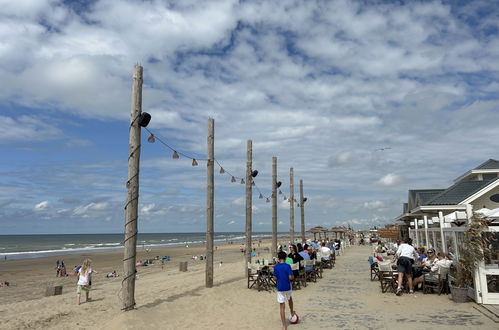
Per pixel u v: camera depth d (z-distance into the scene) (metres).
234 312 8.81
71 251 64.69
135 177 8.99
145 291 12.83
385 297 10.02
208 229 12.47
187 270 25.16
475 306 8.41
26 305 11.97
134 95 9.19
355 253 29.28
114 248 73.00
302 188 30.23
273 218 18.17
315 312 8.48
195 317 8.38
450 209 15.61
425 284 10.42
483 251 8.67
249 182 15.64
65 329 7.93
